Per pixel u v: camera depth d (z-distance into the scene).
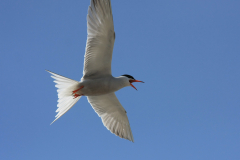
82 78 11.12
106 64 11.05
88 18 10.30
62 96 11.00
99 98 12.64
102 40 10.57
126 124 13.22
